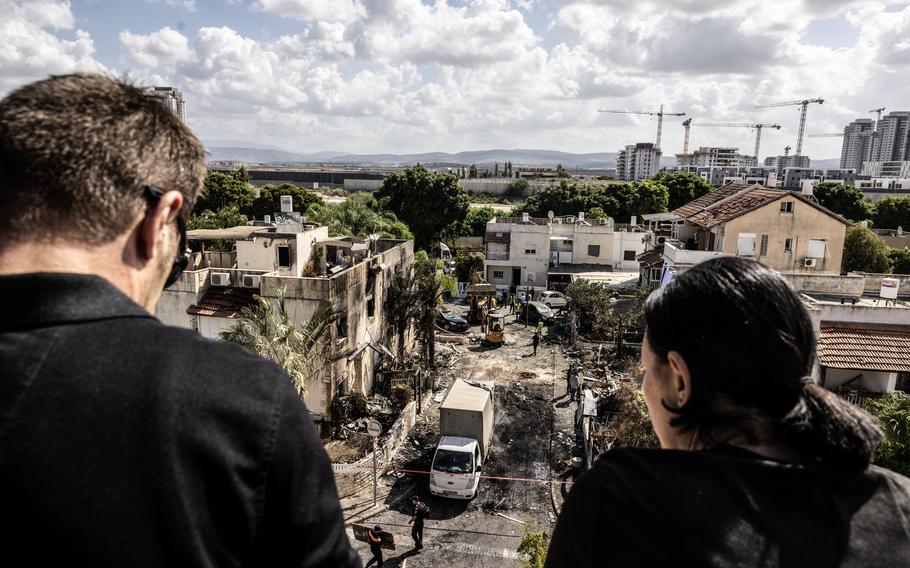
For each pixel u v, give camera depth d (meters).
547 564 1.41
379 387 24.86
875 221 65.38
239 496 1.12
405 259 30.38
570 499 1.40
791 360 1.31
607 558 1.22
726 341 1.33
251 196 60.31
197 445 1.08
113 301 1.17
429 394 25.05
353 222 43.75
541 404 24.11
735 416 1.35
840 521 1.19
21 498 0.98
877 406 14.34
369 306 24.48
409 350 30.38
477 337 33.59
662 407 1.53
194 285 20.91
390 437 19.45
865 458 1.25
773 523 1.16
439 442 17.92
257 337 16.36
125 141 1.25
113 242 1.25
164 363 1.13
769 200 28.73
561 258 47.44
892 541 1.18
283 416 1.22
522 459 19.50
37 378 1.04
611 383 24.11
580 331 34.28
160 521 1.02
